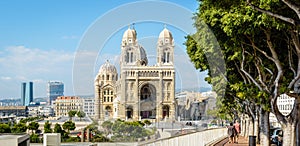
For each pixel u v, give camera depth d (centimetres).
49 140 2041
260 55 1988
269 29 1709
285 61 1973
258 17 1477
